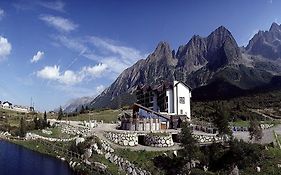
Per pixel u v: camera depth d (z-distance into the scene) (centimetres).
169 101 15062
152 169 8169
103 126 13650
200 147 8750
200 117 16712
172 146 9669
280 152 8231
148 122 11531
